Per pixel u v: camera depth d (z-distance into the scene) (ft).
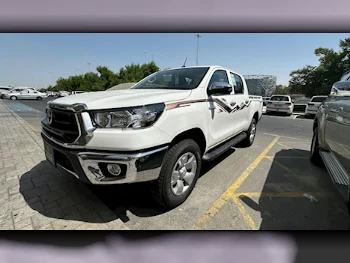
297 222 7.24
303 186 9.90
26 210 7.52
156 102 6.72
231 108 11.47
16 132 20.26
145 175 6.39
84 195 8.57
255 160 13.70
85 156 6.18
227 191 9.29
